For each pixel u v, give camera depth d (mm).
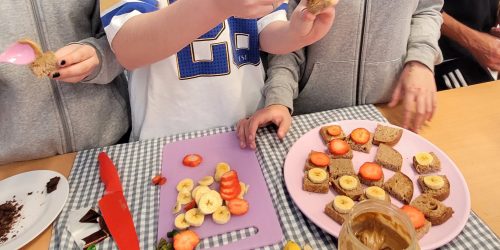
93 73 851
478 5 1559
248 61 1050
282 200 768
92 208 768
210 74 996
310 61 1129
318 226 688
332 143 863
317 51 1098
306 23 798
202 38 949
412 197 742
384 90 1144
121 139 1109
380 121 1004
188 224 707
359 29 1055
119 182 812
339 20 1040
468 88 1138
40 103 908
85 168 889
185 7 691
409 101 1008
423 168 793
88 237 698
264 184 807
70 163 927
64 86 925
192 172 849
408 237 524
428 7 1174
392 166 814
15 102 888
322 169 789
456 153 884
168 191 797
